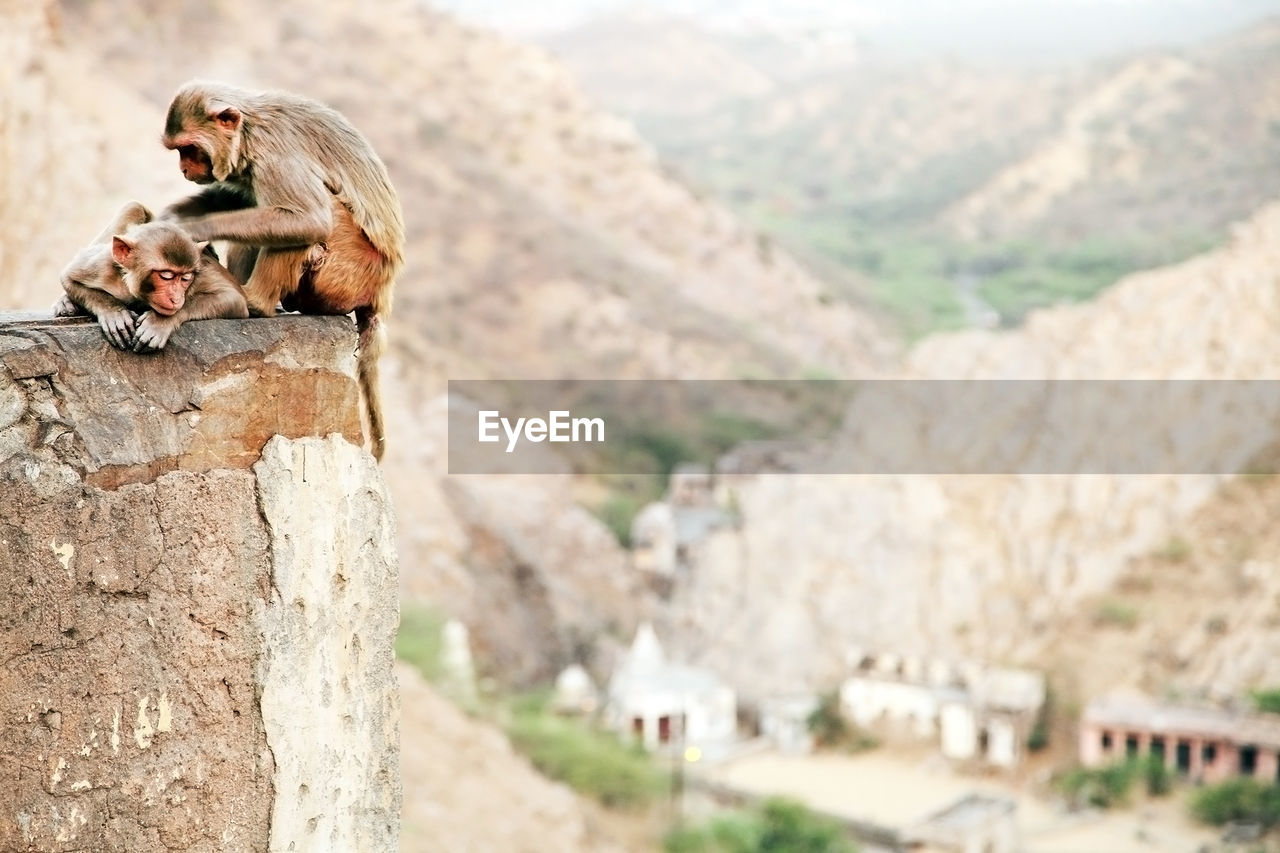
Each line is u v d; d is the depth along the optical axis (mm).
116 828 3557
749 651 54625
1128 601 52688
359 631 4188
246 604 3828
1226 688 46938
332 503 4066
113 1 77125
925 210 149750
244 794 3840
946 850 34969
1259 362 60312
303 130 4035
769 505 61250
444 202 88500
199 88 3887
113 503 3521
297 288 4105
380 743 4285
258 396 3846
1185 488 56562
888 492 59344
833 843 36312
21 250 25062
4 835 3350
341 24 103750
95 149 28359
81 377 3471
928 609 55344
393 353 55281
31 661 3385
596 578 53875
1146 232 130500
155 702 3627
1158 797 42375
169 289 3541
